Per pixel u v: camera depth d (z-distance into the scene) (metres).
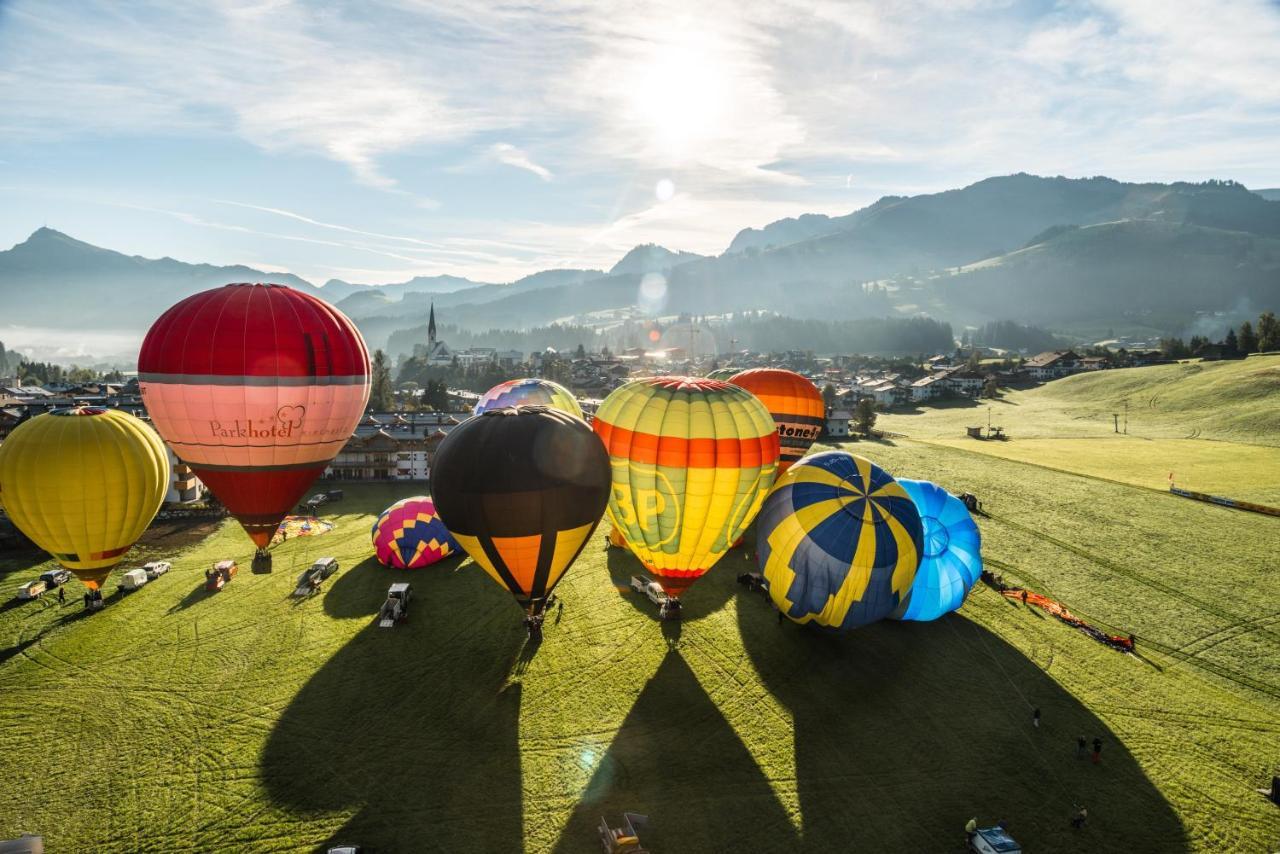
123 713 27.95
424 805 23.14
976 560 37.44
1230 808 23.77
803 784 24.39
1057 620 37.78
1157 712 29.25
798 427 50.03
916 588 36.19
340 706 28.48
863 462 34.56
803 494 33.12
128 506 35.94
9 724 27.22
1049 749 26.61
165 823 22.31
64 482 34.00
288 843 21.53
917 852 21.59
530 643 33.75
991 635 35.72
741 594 40.16
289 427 33.00
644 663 32.06
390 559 43.62
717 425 33.53
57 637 34.00
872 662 32.66
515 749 25.94
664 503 33.69
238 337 31.64
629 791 23.88
